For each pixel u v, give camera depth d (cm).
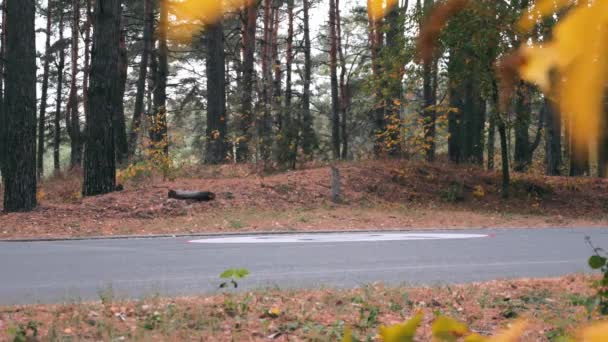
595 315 577
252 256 1180
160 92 2750
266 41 2855
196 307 683
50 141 5319
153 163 2142
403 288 824
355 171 2378
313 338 571
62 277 953
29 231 1557
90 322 610
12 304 732
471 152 3055
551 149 3275
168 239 1474
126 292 820
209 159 2852
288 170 2431
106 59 1950
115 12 1952
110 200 1831
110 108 1972
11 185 1739
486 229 1764
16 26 1728
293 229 1683
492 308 700
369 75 1697
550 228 1800
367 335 561
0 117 3067
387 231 1700
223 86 3109
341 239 1471
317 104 4597
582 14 42
